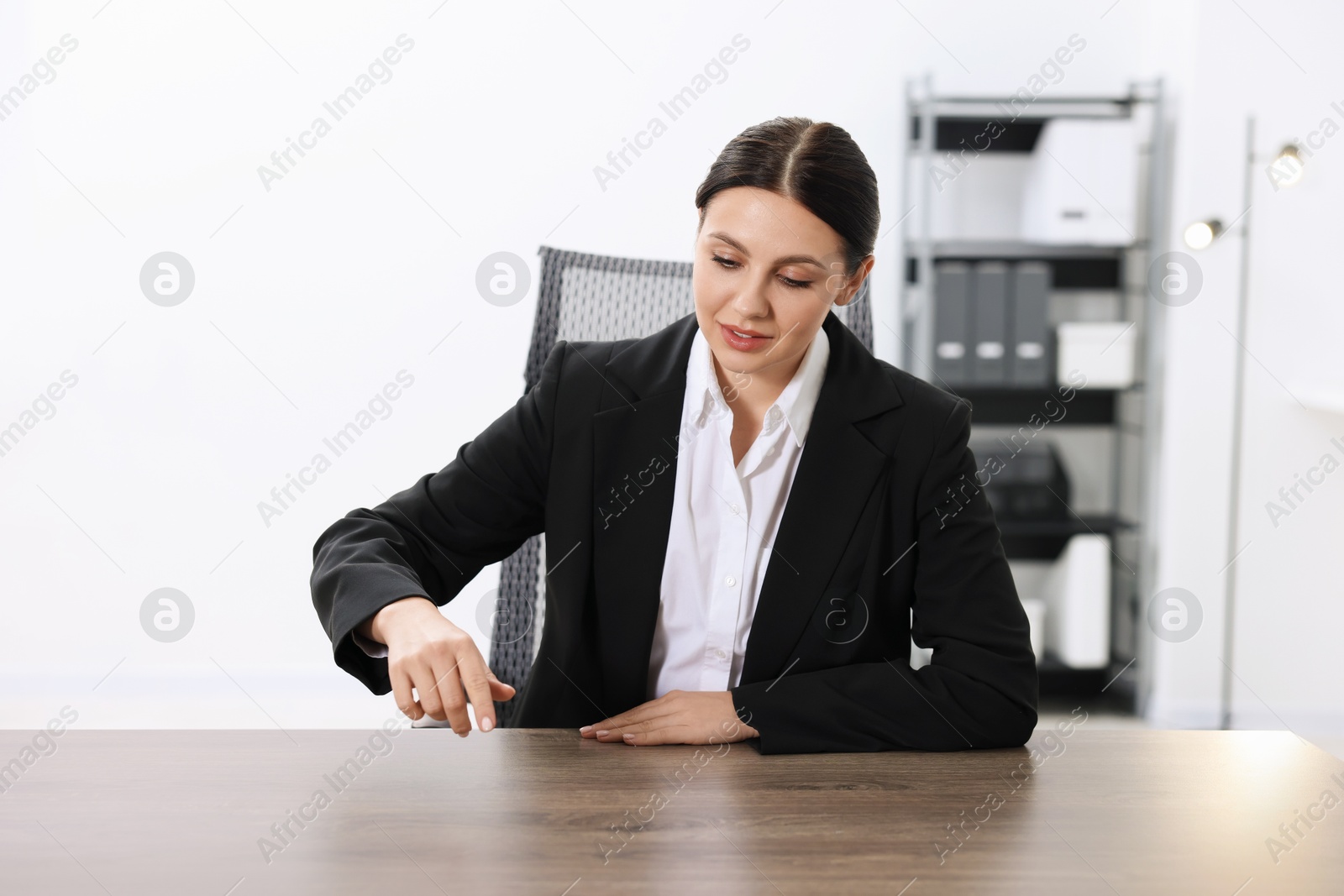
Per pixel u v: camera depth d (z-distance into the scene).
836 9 3.23
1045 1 3.27
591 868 0.71
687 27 3.21
